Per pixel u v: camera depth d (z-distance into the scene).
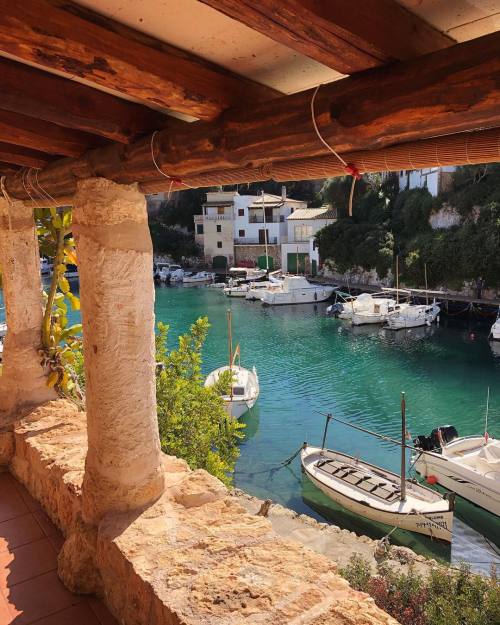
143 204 2.81
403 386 18.20
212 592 2.17
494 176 29.56
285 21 1.30
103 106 2.26
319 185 52.22
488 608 5.59
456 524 11.19
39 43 1.54
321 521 11.02
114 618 2.64
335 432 14.82
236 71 2.00
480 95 1.31
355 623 2.00
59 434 4.00
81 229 2.72
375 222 35.94
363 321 27.58
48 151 2.72
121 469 2.78
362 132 1.58
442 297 28.84
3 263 4.38
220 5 1.25
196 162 2.16
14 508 3.71
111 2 1.54
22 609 2.74
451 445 12.94
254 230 46.34
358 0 1.35
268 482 12.45
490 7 1.49
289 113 1.75
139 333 2.82
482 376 19.00
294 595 2.15
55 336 4.65
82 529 2.85
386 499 10.95
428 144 1.61
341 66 1.54
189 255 48.25
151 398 2.90
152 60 1.76
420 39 1.54
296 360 21.61
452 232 30.23
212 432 9.86
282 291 34.19
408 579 6.54
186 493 2.95
